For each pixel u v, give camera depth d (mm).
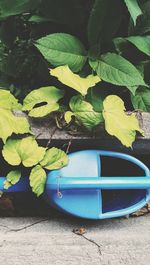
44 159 698
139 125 723
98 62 742
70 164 703
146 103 755
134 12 693
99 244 690
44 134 711
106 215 711
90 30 741
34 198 788
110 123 691
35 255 682
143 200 733
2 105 706
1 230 705
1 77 875
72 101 714
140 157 812
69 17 782
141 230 719
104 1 721
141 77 720
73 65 729
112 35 754
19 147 699
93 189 702
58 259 684
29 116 709
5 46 911
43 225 726
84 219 738
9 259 679
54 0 777
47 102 713
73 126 713
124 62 731
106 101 708
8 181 713
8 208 772
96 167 712
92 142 725
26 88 860
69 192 698
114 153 730
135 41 740
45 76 790
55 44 721
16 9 808
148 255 693
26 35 896
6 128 692
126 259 690
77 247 688
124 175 804
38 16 789
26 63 870
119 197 769
